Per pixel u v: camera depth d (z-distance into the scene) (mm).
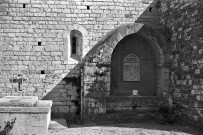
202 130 9234
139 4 13172
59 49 12383
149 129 9500
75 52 12883
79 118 11859
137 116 11336
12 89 12062
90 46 12594
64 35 12453
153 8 13344
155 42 12000
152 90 12883
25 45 12242
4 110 8820
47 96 12180
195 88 9898
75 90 12344
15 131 8852
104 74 11172
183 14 11070
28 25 12320
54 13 12492
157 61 12547
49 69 12273
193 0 10352
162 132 8992
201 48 9617
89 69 11109
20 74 12125
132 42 12867
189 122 10211
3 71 12078
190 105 10195
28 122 8922
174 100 11461
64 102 12242
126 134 8742
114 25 12828
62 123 10609
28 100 9656
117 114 11125
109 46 11320
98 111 10945
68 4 12594
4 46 12164
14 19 12297
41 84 12188
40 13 12414
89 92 11016
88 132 9102
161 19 13164
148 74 12906
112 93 12570
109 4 12859
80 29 12570
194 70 10023
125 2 13023
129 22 12984
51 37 12391
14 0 12352
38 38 12320
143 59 12922
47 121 9148
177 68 11336
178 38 11398
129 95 12672
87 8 12703
